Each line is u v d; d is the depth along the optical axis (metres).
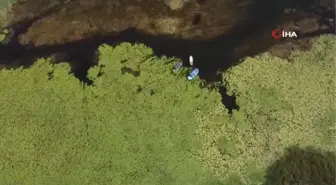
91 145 26.39
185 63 29.03
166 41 30.02
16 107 27.53
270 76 28.27
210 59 29.25
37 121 27.09
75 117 27.14
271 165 26.09
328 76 28.27
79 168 25.92
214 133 26.69
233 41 29.98
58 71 28.41
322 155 26.28
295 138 26.67
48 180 25.75
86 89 27.84
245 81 28.14
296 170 25.72
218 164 26.05
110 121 26.95
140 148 26.33
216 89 27.97
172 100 27.50
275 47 29.17
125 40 30.00
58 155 26.23
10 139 26.73
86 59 29.28
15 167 26.05
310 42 29.30
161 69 28.48
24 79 28.31
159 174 25.78
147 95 27.61
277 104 27.50
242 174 25.91
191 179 25.72
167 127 26.80
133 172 25.86
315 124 27.06
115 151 26.27
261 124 26.98
